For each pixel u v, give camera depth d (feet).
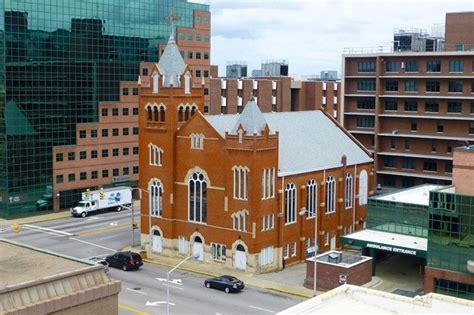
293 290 211.41
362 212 290.97
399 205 237.25
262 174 228.22
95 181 364.38
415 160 384.27
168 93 247.29
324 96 519.19
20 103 324.80
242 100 466.29
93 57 359.05
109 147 370.73
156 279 223.51
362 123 403.95
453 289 196.34
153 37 396.78
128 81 379.35
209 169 238.68
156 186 255.29
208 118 242.37
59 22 340.39
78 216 329.93
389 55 379.76
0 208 327.26
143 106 256.32
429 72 369.30
